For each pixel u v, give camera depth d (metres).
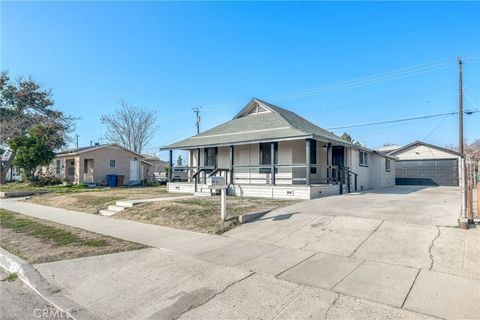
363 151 19.61
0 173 27.53
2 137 24.67
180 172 31.66
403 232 6.45
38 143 25.92
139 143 42.81
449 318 3.45
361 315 3.57
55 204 14.41
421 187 21.81
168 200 12.34
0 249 6.55
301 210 9.30
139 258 5.89
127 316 3.76
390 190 18.06
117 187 26.16
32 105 28.98
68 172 31.28
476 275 4.51
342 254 5.66
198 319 3.62
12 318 3.78
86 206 12.84
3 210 13.11
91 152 28.84
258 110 19.27
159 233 7.88
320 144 17.25
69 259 5.85
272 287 4.40
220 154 18.12
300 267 5.14
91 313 3.86
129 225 9.05
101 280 4.86
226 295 4.20
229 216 8.80
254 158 16.59
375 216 7.88
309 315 3.61
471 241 5.73
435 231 6.36
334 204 10.27
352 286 4.33
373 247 5.85
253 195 14.20
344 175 16.23
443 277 4.50
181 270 5.20
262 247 6.36
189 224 8.57
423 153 25.44
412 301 3.85
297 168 15.45
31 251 6.38
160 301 4.12
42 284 4.74
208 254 6.02
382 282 4.42
